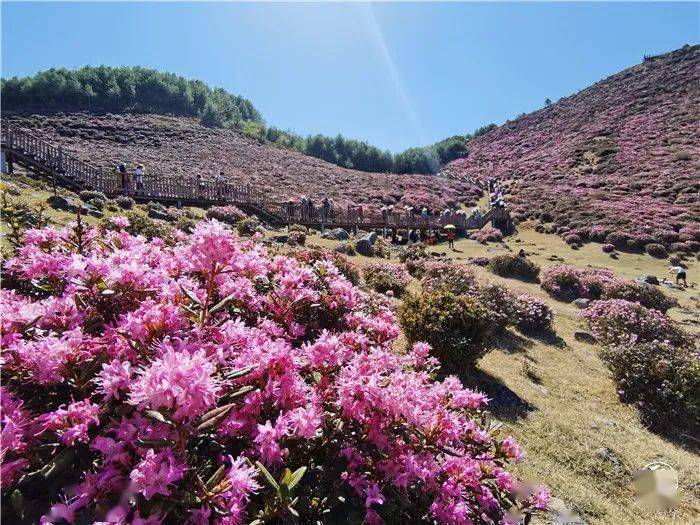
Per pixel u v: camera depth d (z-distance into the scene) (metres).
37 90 68.25
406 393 2.19
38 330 1.88
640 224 30.83
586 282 17.02
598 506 4.47
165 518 1.54
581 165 54.03
